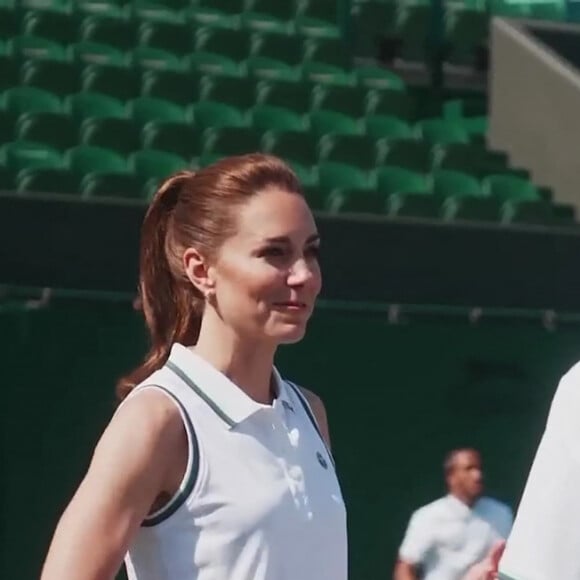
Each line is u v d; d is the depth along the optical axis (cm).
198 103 1911
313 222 399
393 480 1374
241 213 391
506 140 2055
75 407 1258
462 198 1692
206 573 372
